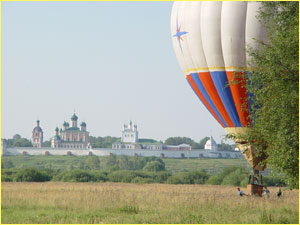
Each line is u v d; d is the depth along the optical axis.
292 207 130.25
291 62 102.56
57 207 134.00
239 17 161.50
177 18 176.75
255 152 158.88
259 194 167.50
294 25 104.38
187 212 121.62
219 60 165.88
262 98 108.00
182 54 176.25
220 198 160.25
